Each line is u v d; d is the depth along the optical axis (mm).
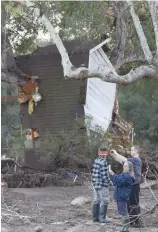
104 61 21750
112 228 10766
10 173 20078
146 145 30359
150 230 10609
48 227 10859
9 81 21938
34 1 15203
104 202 11297
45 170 20453
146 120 39969
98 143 19906
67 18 18047
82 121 20562
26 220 11609
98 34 20453
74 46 21484
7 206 13258
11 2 15258
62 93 21859
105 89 23578
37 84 22094
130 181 10328
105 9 19016
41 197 15820
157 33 11250
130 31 21000
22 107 22281
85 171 19734
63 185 18531
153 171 19328
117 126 24953
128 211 10891
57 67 21984
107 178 11312
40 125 21953
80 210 13281
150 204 13664
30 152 21344
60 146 20281
